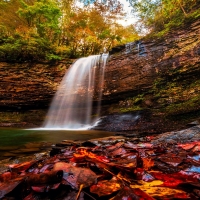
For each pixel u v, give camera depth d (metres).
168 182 0.99
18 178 1.02
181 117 6.92
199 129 3.18
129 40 18.33
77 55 15.73
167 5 11.14
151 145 2.40
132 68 11.09
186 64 8.68
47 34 16.64
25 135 6.44
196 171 1.19
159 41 10.60
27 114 12.74
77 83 13.02
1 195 0.86
